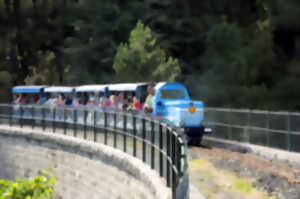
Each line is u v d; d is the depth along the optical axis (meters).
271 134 20.98
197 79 47.53
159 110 25.31
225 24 42.81
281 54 44.09
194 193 9.51
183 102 24.02
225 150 21.73
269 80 41.66
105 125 20.14
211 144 25.84
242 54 41.12
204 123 26.89
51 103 35.47
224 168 16.67
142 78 37.28
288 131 19.66
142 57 37.41
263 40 42.56
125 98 27.44
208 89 39.81
